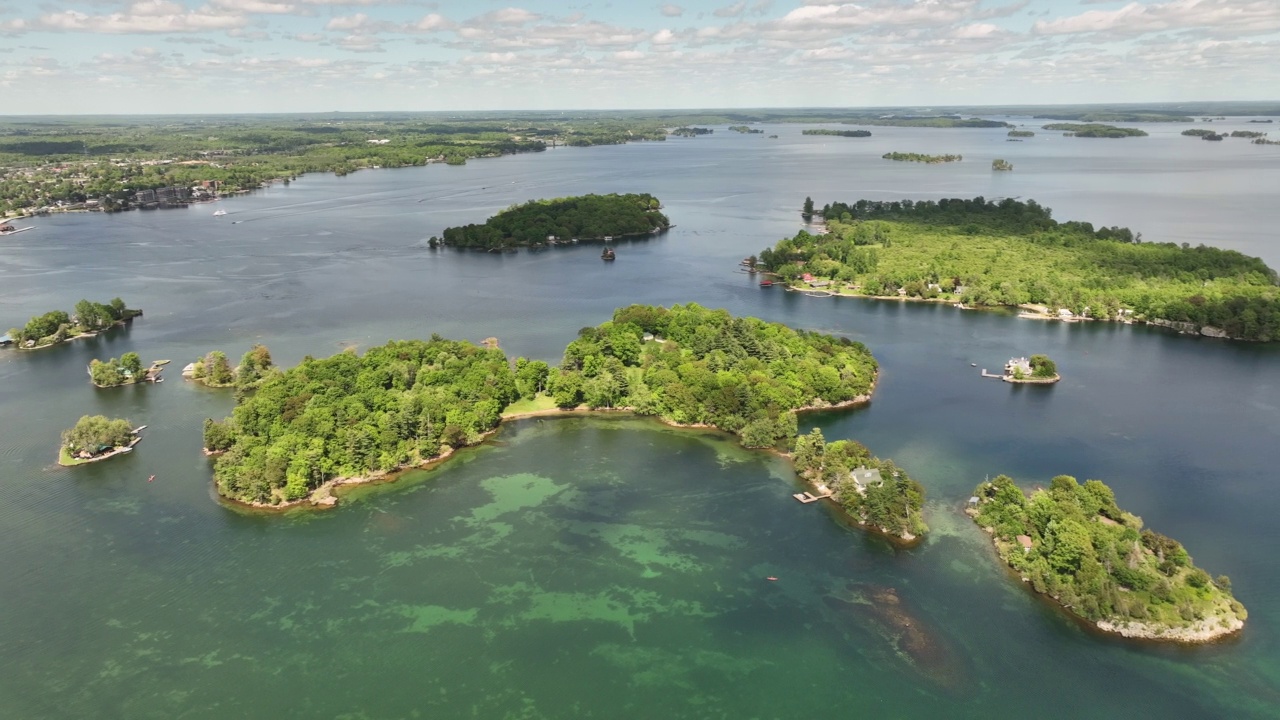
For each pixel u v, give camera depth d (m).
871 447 181.88
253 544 145.00
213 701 109.62
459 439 182.88
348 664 116.69
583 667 116.88
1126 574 126.31
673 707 110.00
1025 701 110.06
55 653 117.81
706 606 129.50
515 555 142.50
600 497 161.88
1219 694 110.12
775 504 159.25
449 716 108.25
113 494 161.50
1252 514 152.50
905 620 125.88
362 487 165.50
